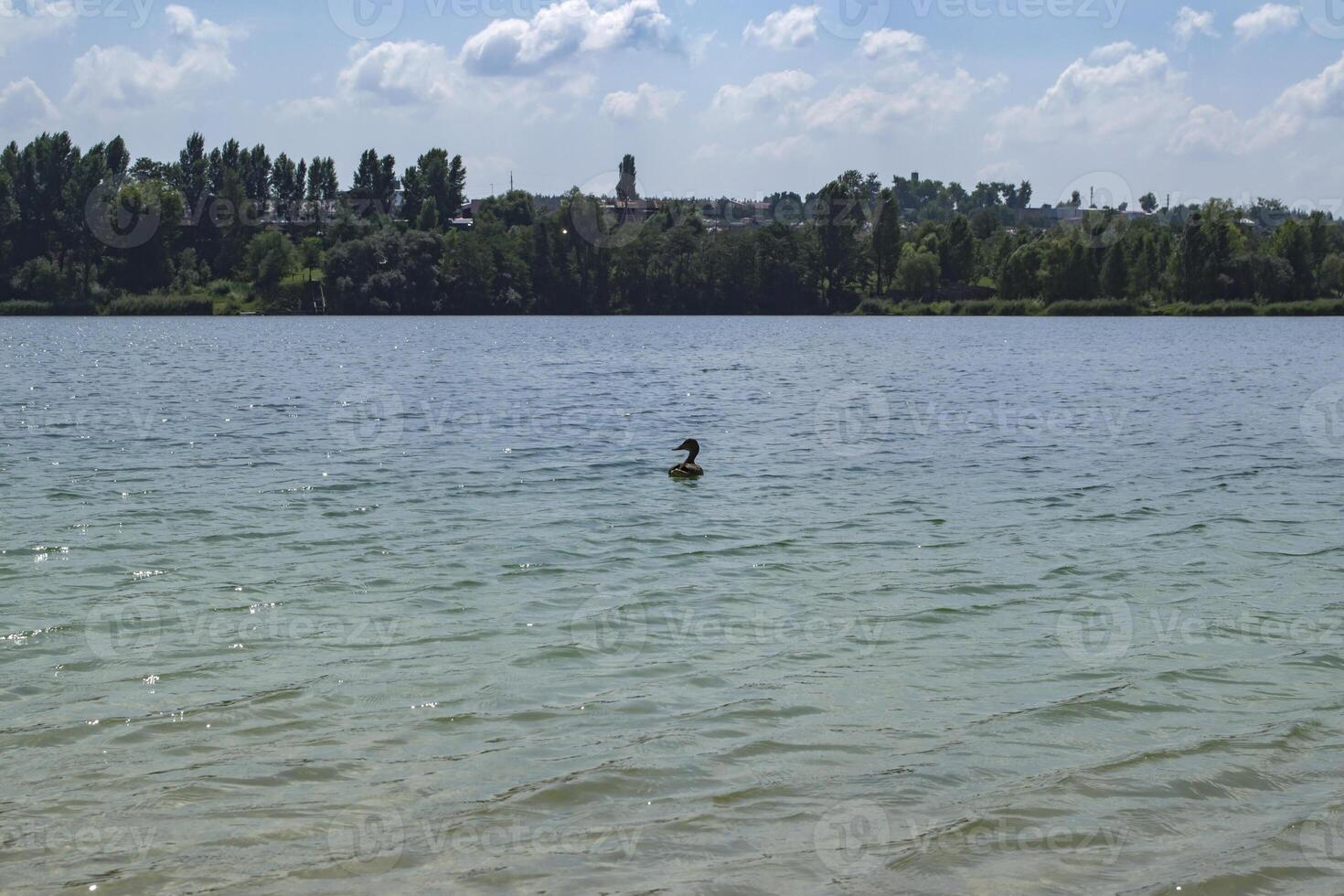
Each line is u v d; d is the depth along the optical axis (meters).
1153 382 56.25
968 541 19.70
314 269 160.75
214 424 36.78
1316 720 11.71
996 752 10.95
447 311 156.25
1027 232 172.62
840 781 10.34
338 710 11.82
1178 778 10.44
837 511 22.23
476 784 10.20
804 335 114.62
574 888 8.63
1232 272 146.38
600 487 24.86
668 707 11.98
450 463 28.31
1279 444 32.34
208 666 13.12
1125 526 21.05
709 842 9.29
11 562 17.81
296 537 19.78
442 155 185.88
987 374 62.09
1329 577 17.42
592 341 102.38
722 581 16.95
